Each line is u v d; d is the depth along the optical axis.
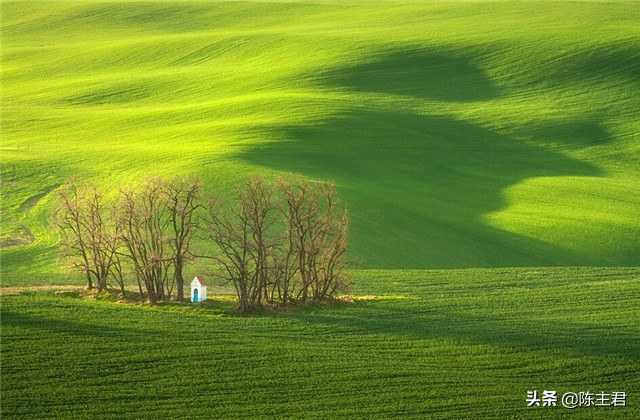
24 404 110.69
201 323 144.00
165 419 108.50
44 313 145.38
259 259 156.38
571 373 127.25
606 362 131.50
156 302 157.12
